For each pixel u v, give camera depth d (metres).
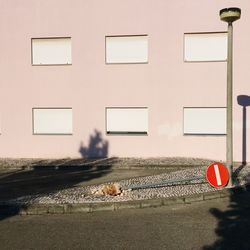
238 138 15.20
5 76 16.30
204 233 6.71
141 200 8.64
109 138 15.89
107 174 12.61
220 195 9.23
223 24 15.16
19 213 8.28
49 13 16.02
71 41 15.98
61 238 6.61
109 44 15.83
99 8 15.75
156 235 6.65
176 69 15.46
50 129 16.27
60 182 11.47
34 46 16.22
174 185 10.30
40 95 16.19
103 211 8.31
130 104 15.75
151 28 15.52
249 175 11.53
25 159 16.03
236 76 15.13
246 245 6.11
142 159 15.22
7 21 16.20
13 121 16.30
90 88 15.92
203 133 15.48
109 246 6.18
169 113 15.55
